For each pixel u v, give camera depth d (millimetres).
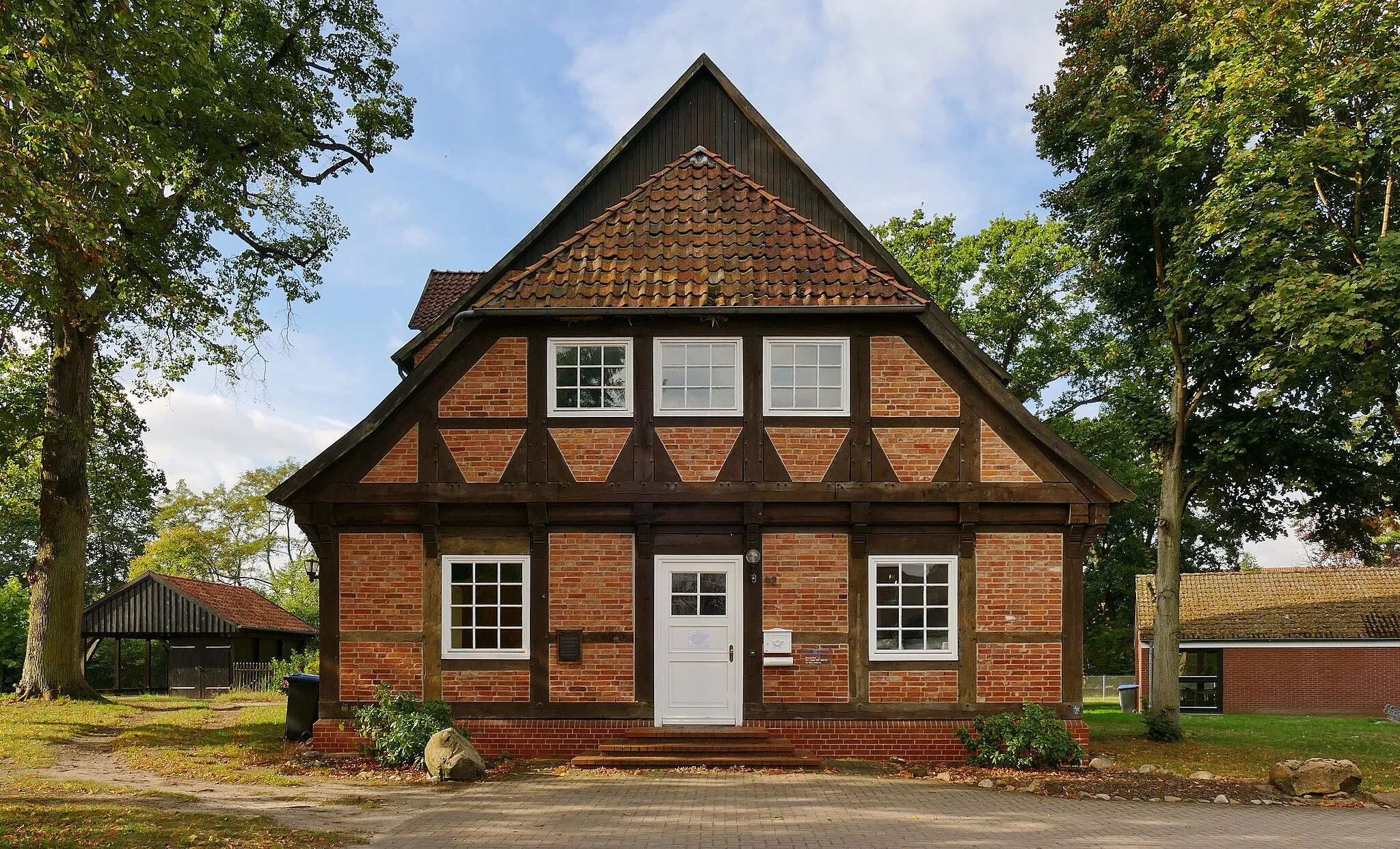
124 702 20938
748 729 12875
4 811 9133
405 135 21000
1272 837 9195
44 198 9227
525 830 9039
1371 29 14680
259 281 20953
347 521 13305
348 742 13039
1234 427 17203
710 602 13289
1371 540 18938
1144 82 18156
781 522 13273
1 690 36531
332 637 13172
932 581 13258
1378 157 15305
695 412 13398
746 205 14352
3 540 46594
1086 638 43562
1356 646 30938
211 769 11977
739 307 13062
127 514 52938
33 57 9836
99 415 21328
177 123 16109
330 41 20016
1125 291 18750
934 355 13445
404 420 13406
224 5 17656
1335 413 16672
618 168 15094
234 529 55031
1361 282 13531
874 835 8922
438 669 13141
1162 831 9352
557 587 13242
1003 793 11156
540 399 13414
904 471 13258
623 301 13211
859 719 13047
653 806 10125
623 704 13094
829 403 13430
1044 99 19125
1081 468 13047
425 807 9992
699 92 15258
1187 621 32594
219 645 32938
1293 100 15336
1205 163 16422
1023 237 28500
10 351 17359
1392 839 9203
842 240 14578
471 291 14336
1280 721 22328
